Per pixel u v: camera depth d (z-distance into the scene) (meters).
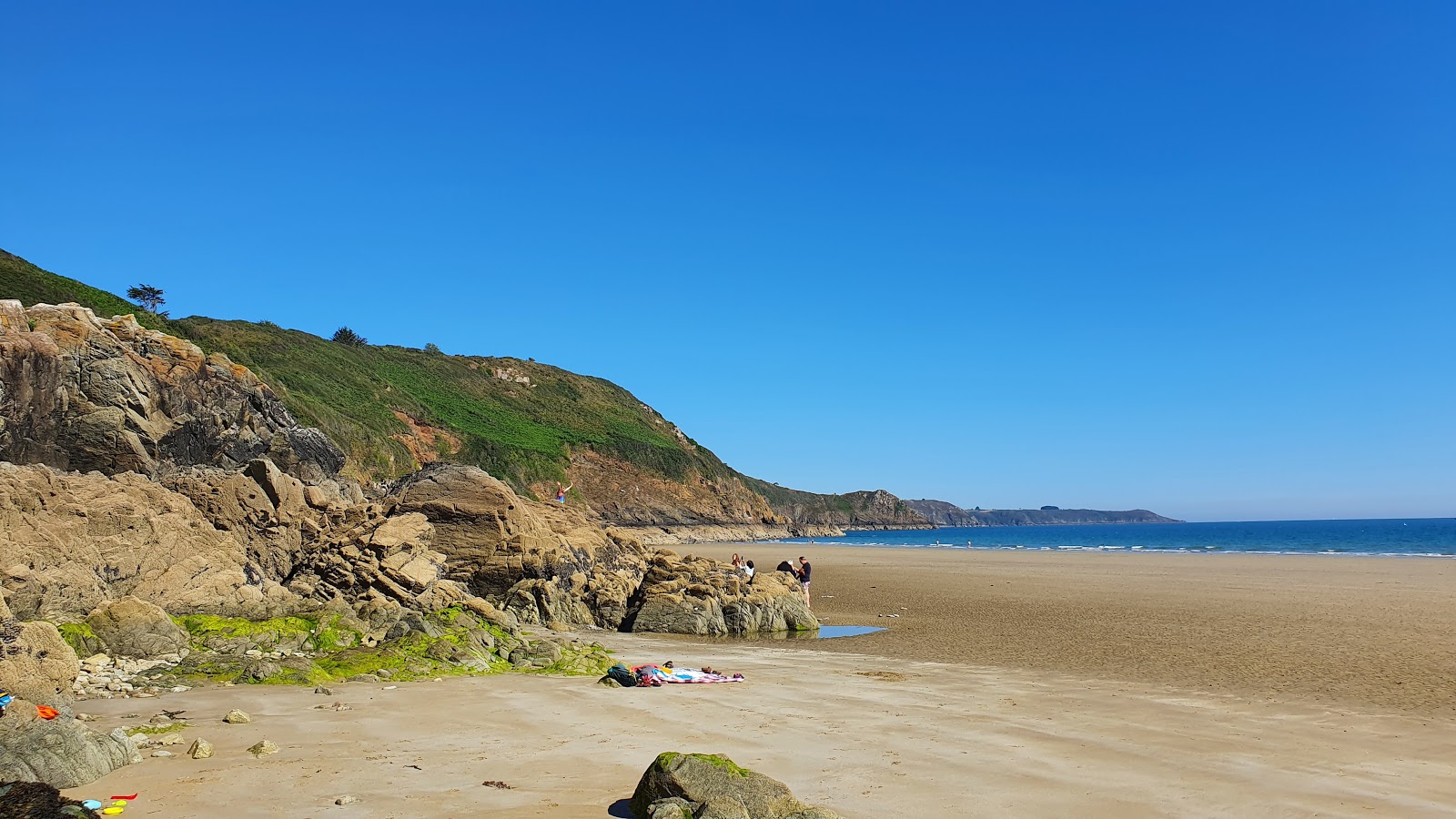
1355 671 17.97
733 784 7.56
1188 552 77.81
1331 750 11.10
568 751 10.40
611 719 12.38
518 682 15.65
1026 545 110.88
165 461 27.73
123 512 18.73
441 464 30.05
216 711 12.17
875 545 109.56
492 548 27.64
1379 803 8.81
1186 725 12.52
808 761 10.16
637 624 27.56
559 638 23.16
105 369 26.19
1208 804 8.68
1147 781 9.48
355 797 8.22
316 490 27.06
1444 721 13.05
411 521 25.25
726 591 28.69
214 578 19.83
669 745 10.77
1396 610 29.17
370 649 17.27
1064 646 22.19
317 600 21.75
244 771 9.09
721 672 17.56
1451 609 29.31
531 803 8.20
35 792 7.36
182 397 29.77
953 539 154.62
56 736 8.54
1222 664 18.89
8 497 16.92
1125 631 25.03
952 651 21.72
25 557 16.47
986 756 10.49
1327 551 77.25
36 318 25.80
